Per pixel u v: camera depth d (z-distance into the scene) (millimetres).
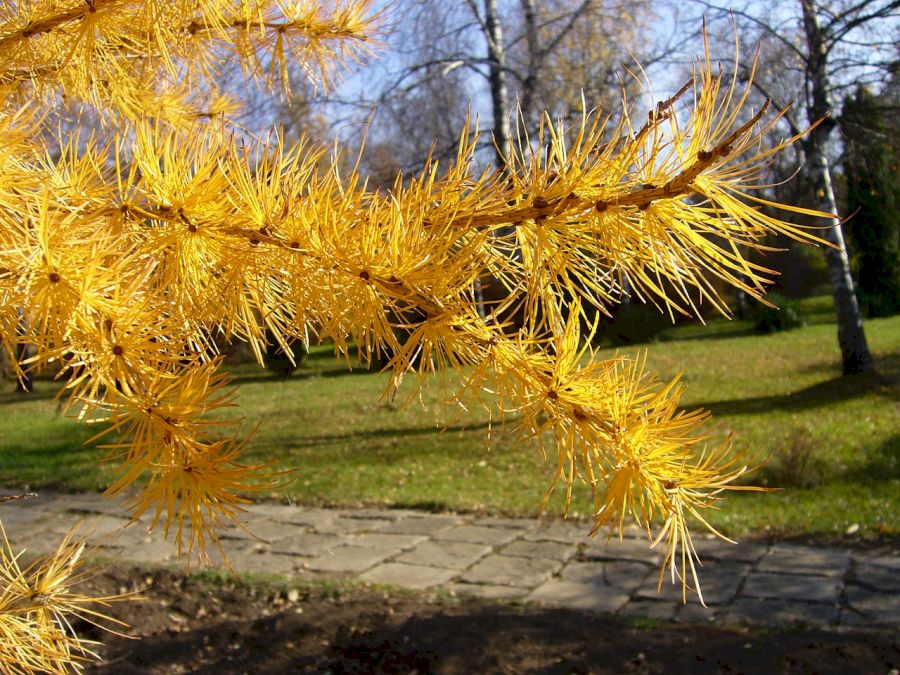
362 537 6648
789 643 4129
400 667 4270
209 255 1158
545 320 1191
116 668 4422
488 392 1137
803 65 11117
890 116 11180
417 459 9367
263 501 8008
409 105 9000
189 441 1076
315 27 1829
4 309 1007
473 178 1130
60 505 8234
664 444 1110
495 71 9570
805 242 903
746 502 6625
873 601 4609
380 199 1151
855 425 9258
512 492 7652
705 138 942
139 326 1046
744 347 18516
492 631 4551
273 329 1213
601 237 1037
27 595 1566
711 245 977
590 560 5688
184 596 5324
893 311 24219
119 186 1146
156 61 1850
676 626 4484
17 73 1620
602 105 1042
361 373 18719
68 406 1035
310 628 4793
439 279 1070
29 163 1217
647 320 21141
